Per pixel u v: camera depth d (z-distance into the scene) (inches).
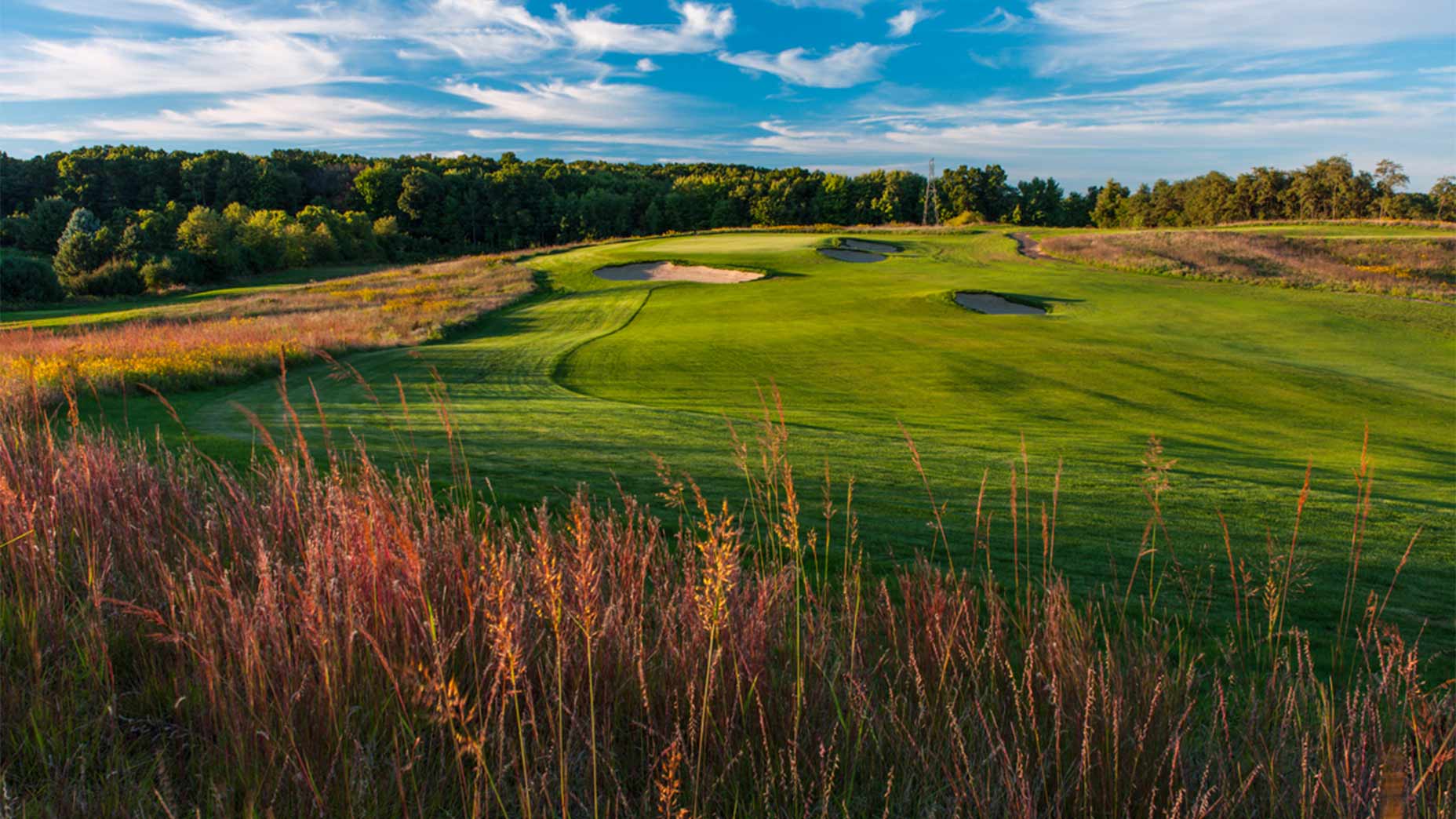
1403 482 338.6
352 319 1087.6
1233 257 1606.8
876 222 3988.7
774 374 653.9
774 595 112.7
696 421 443.2
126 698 91.4
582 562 89.0
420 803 71.0
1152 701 87.9
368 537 97.5
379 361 740.7
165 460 203.5
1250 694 104.6
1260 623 154.6
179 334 863.1
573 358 745.6
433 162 4564.5
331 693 77.7
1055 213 4343.0
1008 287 1267.2
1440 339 868.0
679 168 5019.7
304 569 105.3
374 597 91.3
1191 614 150.9
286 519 134.3
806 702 91.6
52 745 79.4
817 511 234.5
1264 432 482.6
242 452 273.4
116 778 74.1
